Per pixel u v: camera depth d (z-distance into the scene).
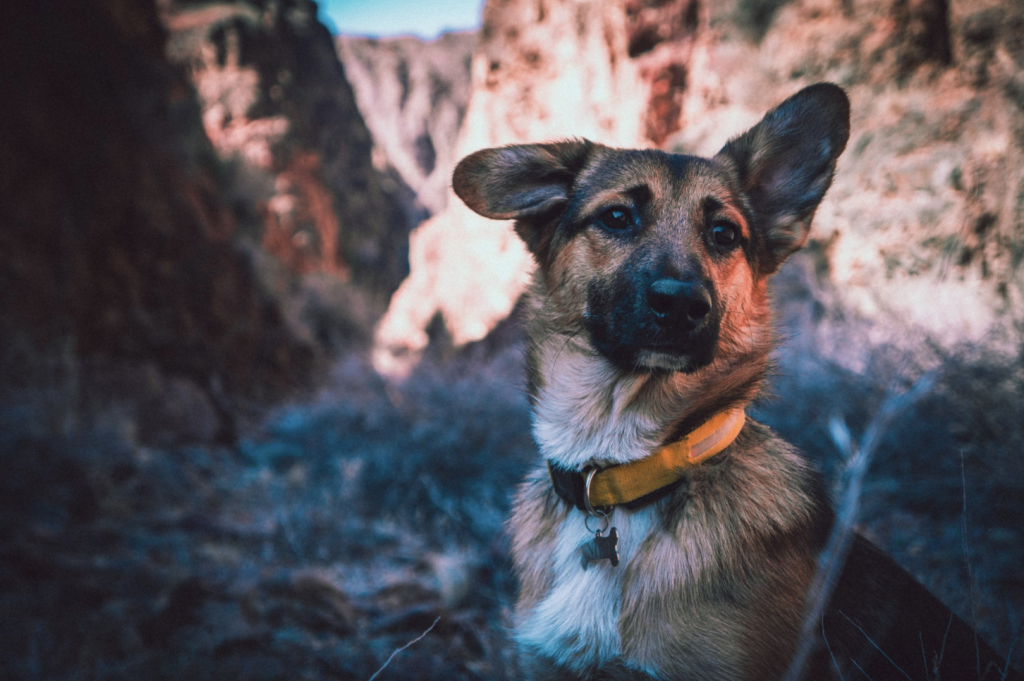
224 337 2.92
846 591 0.43
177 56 7.66
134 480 1.32
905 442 0.80
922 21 1.59
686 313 0.44
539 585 0.48
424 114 14.76
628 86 2.40
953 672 0.41
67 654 0.71
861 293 1.39
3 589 0.83
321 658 0.69
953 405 0.79
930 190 1.41
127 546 1.01
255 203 5.16
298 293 5.02
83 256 2.21
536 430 0.51
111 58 2.60
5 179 2.01
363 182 9.54
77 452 1.32
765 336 0.52
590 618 0.44
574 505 0.48
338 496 1.28
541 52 3.09
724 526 0.42
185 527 1.13
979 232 1.30
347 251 8.33
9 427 1.28
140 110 2.79
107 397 1.88
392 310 4.90
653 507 0.45
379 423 1.75
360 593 0.86
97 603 0.82
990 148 1.36
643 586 0.43
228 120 7.47
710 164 0.54
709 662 0.40
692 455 0.44
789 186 0.55
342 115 9.51
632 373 0.47
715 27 2.11
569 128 2.84
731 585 0.41
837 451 0.83
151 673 0.67
